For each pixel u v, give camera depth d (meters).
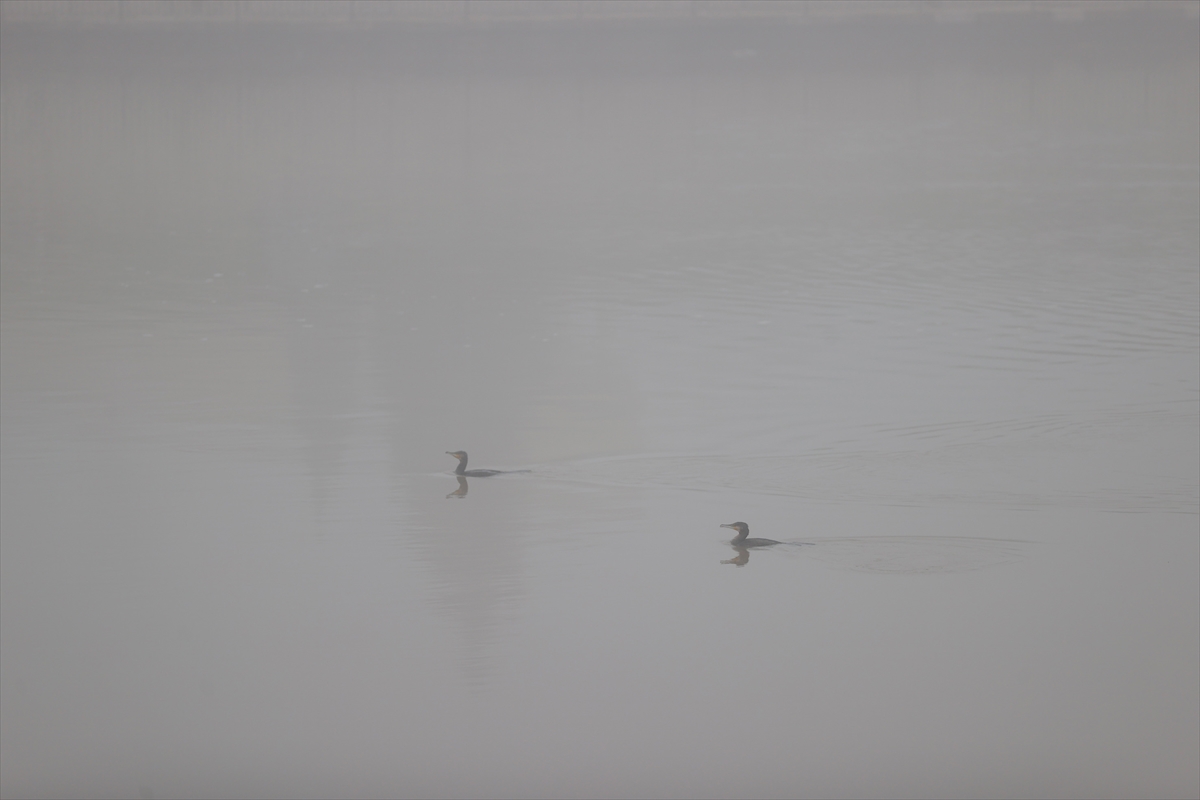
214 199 84.94
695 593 29.11
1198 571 29.84
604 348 49.44
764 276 61.41
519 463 36.94
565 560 30.94
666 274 62.34
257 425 40.44
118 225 75.56
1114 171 91.31
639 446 38.06
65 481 36.03
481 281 61.44
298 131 118.31
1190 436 37.84
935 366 45.78
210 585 29.81
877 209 78.62
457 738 24.41
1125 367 45.06
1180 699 25.34
